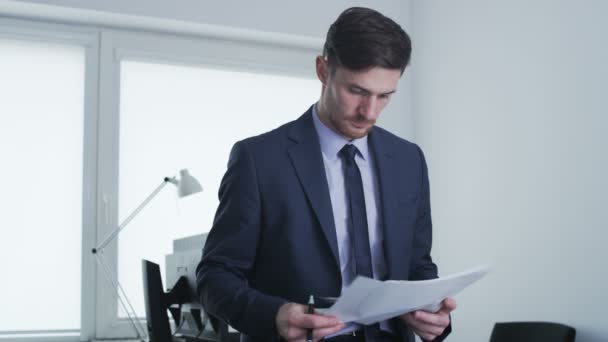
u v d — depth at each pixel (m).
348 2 3.78
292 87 3.87
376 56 1.23
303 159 1.36
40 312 3.30
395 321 1.33
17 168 3.35
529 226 2.88
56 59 3.46
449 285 1.16
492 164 3.15
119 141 3.50
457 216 3.40
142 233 3.49
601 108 2.51
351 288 1.04
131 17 3.42
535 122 2.86
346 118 1.32
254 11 3.59
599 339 2.49
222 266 1.33
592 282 2.52
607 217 2.46
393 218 1.38
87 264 3.36
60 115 3.44
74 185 3.42
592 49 2.56
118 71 3.52
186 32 3.63
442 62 3.59
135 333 3.40
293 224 1.32
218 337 2.13
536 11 2.88
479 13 3.27
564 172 2.69
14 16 3.38
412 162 1.47
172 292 2.41
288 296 1.31
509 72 3.04
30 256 3.32
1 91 3.37
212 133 3.68
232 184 1.37
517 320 2.93
